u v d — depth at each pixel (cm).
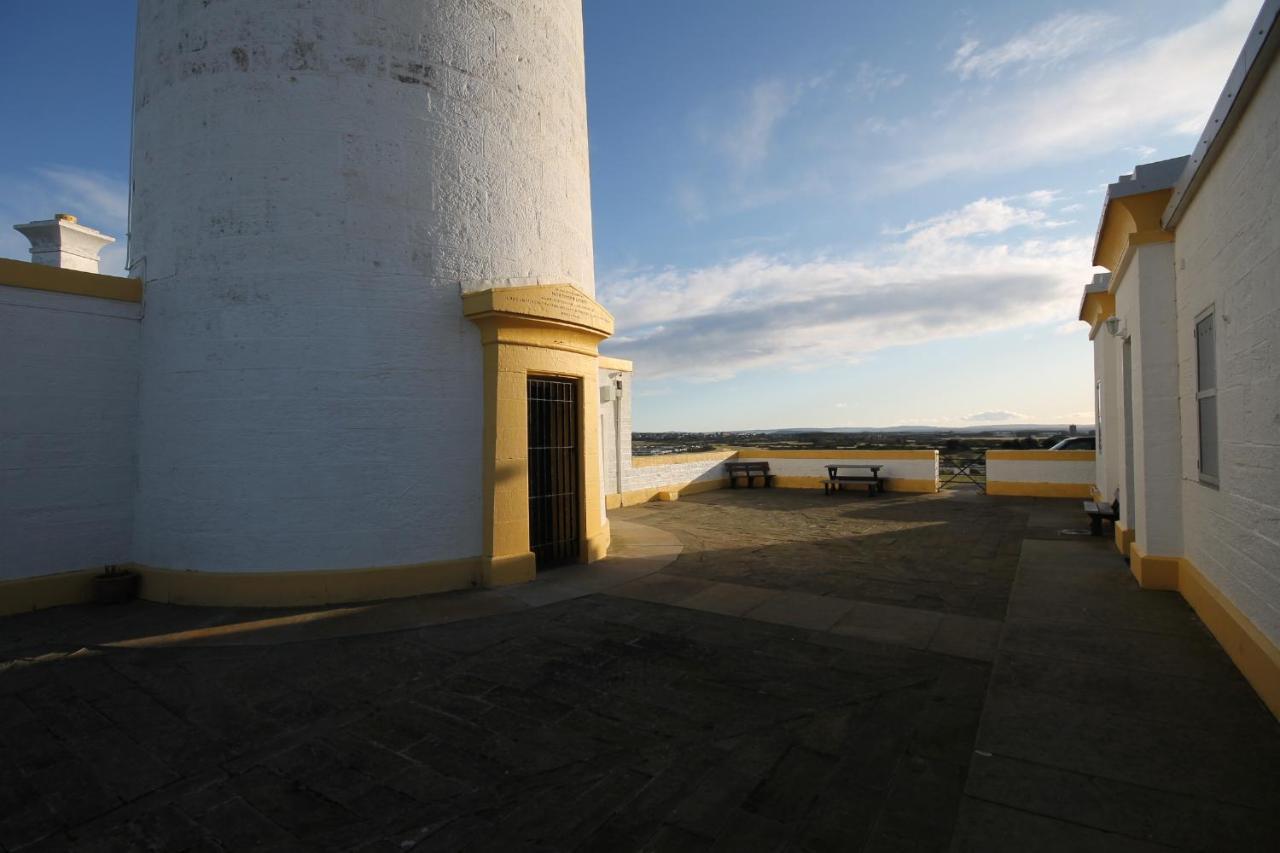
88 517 708
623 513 1446
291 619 620
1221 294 495
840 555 929
